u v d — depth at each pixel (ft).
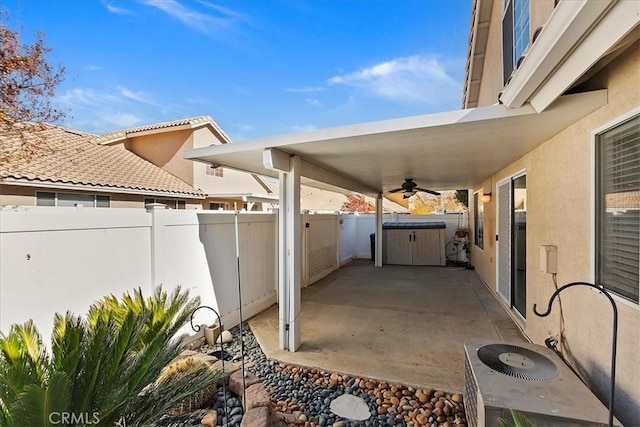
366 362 13.07
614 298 8.28
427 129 10.72
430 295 24.08
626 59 7.64
